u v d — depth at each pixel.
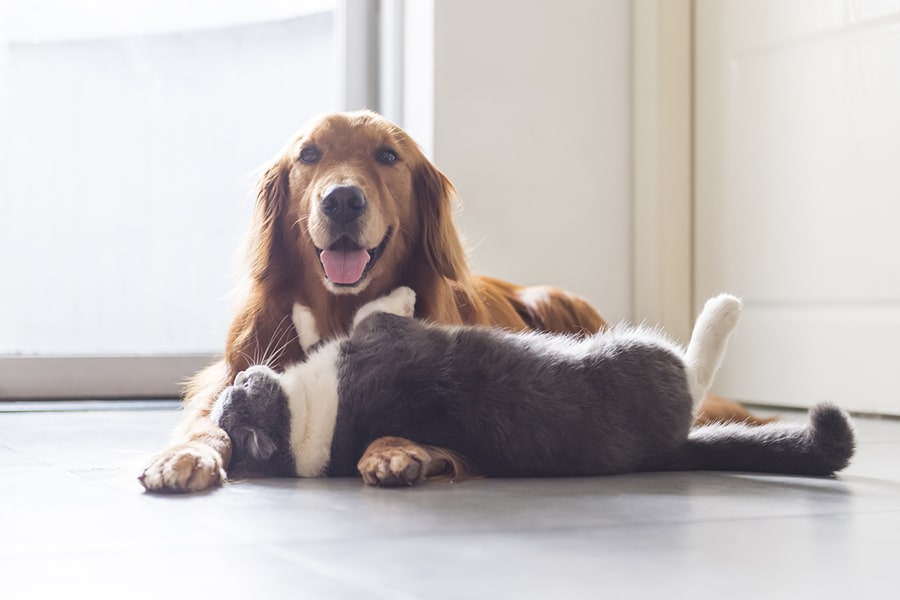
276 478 1.54
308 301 1.93
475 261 3.34
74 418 2.65
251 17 3.62
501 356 1.54
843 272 2.97
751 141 3.27
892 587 0.92
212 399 1.84
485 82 3.33
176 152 3.58
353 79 3.57
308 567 0.98
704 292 3.44
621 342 1.60
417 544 1.08
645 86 3.46
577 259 3.46
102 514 1.25
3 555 1.03
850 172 2.95
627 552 1.04
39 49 3.43
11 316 3.42
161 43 3.55
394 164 1.94
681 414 1.60
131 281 3.55
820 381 3.04
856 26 2.93
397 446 1.49
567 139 3.44
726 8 3.34
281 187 1.96
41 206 3.45
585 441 1.53
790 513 1.27
